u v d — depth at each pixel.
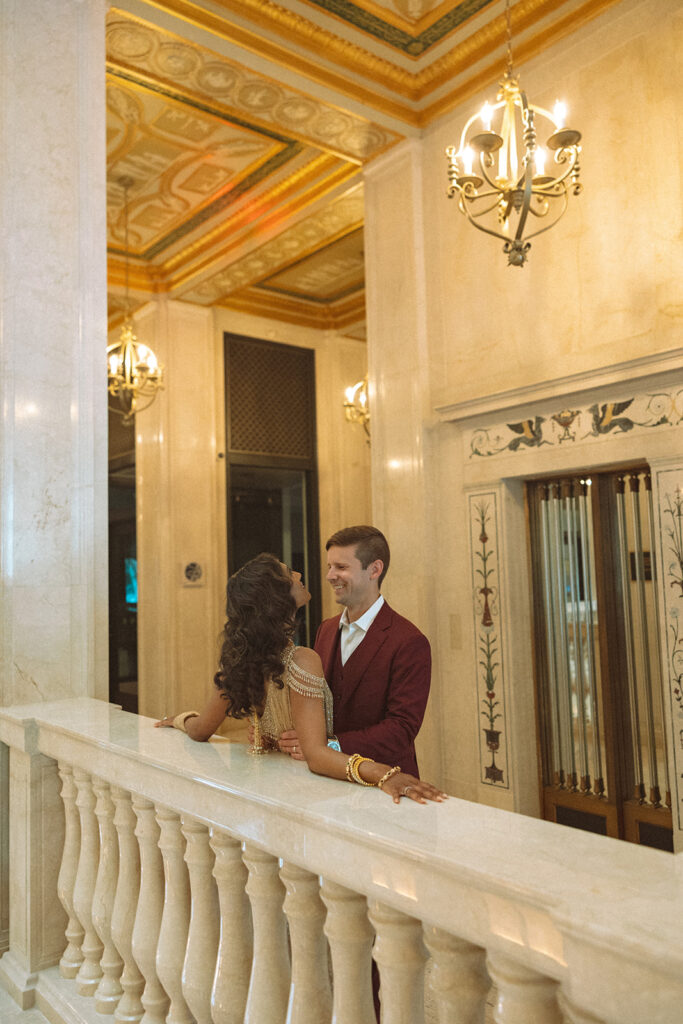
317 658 2.44
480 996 1.68
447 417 6.21
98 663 4.30
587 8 5.35
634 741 5.43
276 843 2.06
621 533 5.50
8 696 3.99
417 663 2.83
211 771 2.36
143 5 5.02
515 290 5.83
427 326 6.52
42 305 4.27
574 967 1.31
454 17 5.73
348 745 2.57
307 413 11.44
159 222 8.95
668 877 1.50
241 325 10.81
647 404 4.93
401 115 6.44
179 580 9.85
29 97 4.33
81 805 3.19
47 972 3.45
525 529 6.00
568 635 5.80
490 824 1.84
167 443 9.88
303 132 6.52
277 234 8.30
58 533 4.23
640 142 5.08
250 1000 2.17
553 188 4.35
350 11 5.60
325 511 11.45
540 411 5.62
